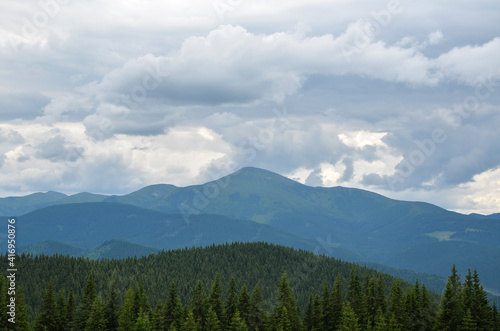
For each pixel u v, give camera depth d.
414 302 154.88
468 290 150.12
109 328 163.12
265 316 158.62
